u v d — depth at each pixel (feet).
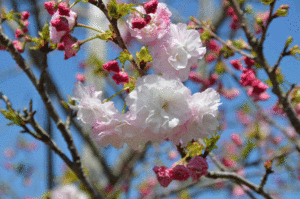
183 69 2.78
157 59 2.77
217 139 2.89
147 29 2.77
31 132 2.91
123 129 2.72
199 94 2.73
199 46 2.79
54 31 2.80
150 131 2.72
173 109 2.69
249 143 3.73
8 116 2.89
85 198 3.36
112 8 2.72
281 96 3.15
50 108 2.93
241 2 3.63
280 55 3.11
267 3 3.01
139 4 2.73
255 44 3.13
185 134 2.74
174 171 2.82
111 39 2.79
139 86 2.68
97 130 2.73
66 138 2.96
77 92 2.75
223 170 3.48
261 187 3.12
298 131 3.14
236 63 3.38
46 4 2.77
